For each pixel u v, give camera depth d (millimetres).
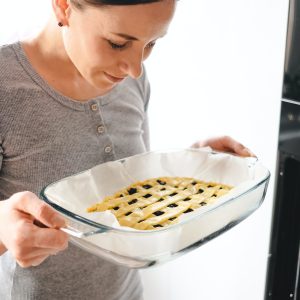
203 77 1055
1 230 480
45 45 637
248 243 1038
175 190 709
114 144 719
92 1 478
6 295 713
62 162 665
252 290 1054
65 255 682
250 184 591
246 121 968
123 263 505
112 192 689
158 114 1240
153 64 1213
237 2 917
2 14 1229
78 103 667
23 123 633
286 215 857
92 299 725
